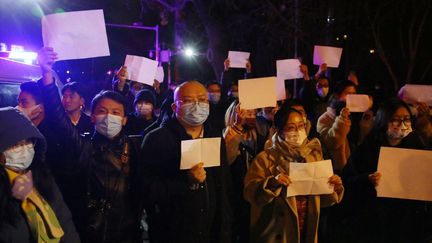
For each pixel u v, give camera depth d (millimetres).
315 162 3436
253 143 4547
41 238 2592
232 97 6988
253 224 3717
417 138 3758
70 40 3398
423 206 3594
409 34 16141
